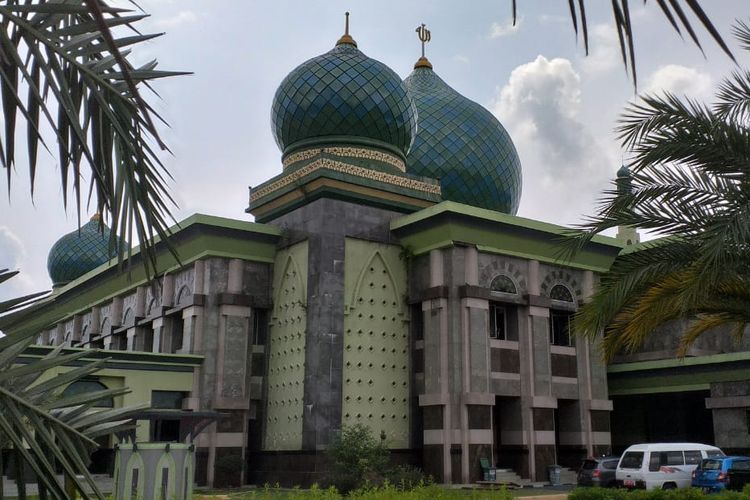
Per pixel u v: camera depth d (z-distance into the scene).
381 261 28.56
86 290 37.16
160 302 30.02
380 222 28.91
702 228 11.86
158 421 26.59
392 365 27.91
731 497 15.34
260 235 28.77
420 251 28.38
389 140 31.09
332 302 26.89
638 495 15.95
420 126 35.12
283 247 29.09
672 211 12.10
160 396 26.52
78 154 5.05
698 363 28.78
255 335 29.08
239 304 27.69
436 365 26.50
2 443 4.60
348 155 30.38
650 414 33.09
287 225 29.22
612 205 12.41
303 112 30.78
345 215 28.06
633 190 12.32
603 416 29.94
